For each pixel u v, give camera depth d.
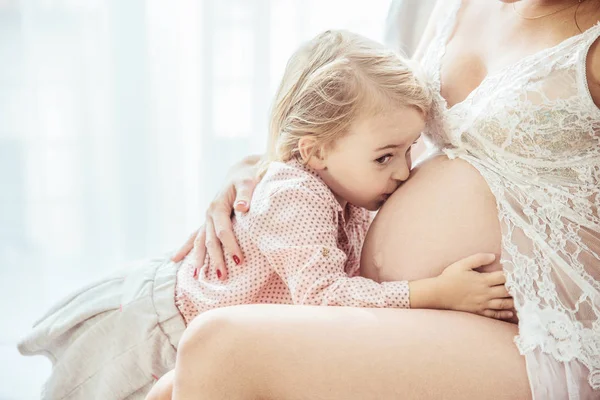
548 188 1.16
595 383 1.00
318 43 1.35
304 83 1.31
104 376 1.31
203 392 0.98
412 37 1.70
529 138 1.16
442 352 1.00
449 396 0.99
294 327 1.01
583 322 1.05
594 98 1.14
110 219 2.29
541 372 0.99
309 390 0.99
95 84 2.21
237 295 1.27
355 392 0.99
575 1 1.20
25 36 2.18
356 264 1.43
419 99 1.25
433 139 1.34
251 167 1.52
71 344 1.34
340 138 1.26
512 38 1.24
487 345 1.02
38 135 2.23
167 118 2.22
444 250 1.17
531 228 1.13
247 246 1.31
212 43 2.15
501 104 1.17
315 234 1.22
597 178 1.15
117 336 1.31
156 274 1.37
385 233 1.25
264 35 2.13
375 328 1.02
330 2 2.11
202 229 1.40
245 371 0.99
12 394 1.95
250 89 2.17
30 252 2.29
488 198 1.17
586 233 1.13
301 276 1.19
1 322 2.29
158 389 1.14
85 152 2.25
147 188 2.26
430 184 1.24
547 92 1.14
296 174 1.30
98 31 2.18
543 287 1.08
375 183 1.29
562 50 1.14
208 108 2.18
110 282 1.41
